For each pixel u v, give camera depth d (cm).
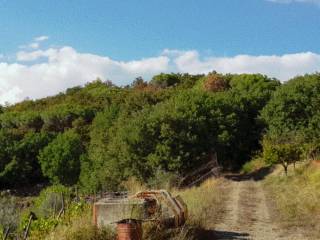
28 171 7506
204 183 3381
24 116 9044
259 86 7744
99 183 4275
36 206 3128
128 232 1136
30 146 7588
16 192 7119
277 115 5650
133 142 4362
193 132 4650
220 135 5025
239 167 5444
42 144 7650
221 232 1605
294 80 5997
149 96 8112
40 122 8969
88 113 8900
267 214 2006
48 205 2727
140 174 4222
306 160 3912
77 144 7006
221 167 4812
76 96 10800
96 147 5156
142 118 4559
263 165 4900
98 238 1205
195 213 1578
